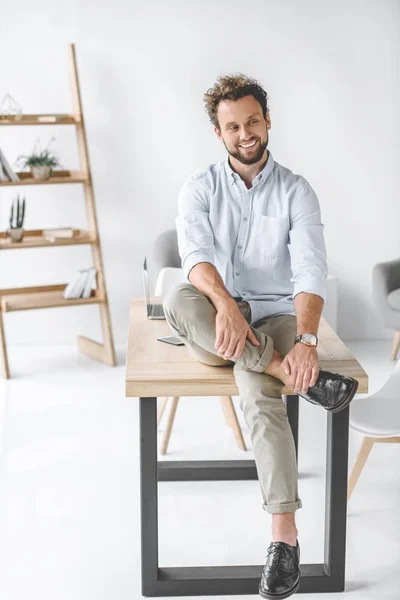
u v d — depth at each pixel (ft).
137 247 17.70
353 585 8.71
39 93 16.98
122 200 17.49
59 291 17.38
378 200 17.71
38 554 9.43
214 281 8.34
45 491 11.04
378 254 17.94
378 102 17.30
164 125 17.22
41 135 17.17
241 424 13.44
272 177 9.02
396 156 17.54
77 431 13.15
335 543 8.51
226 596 8.54
